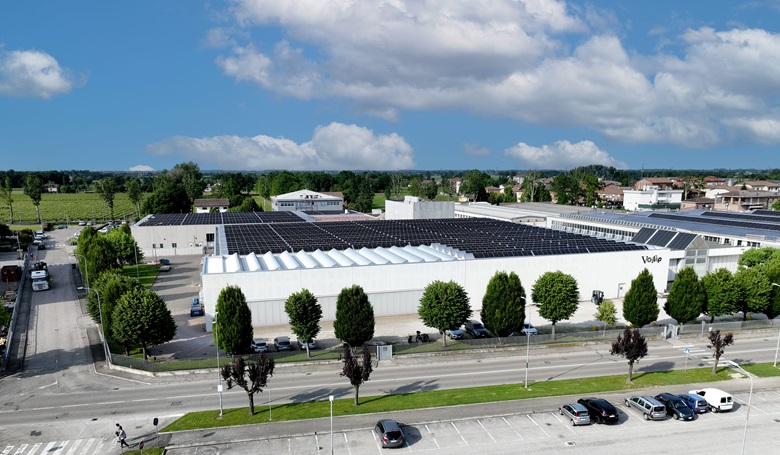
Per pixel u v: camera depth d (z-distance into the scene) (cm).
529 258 8194
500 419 4403
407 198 15100
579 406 4362
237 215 15812
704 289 6862
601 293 8338
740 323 7112
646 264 8794
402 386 5153
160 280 10162
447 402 4725
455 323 6047
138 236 12769
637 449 3922
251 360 5581
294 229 11644
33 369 5662
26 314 7788
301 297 5784
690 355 6128
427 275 7756
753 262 8956
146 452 3872
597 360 5941
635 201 19800
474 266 7962
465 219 13488
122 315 5566
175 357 6003
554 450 3903
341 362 5822
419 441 4034
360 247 9212
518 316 6206
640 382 5228
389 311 7656
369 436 4116
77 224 19288
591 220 13025
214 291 6894
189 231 13125
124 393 5012
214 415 4491
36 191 19425
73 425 4338
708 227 11688
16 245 13812
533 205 18800
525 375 5431
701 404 4550
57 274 10675
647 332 6731
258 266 7338
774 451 3906
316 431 4188
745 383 5234
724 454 3859
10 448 3956
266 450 3903
